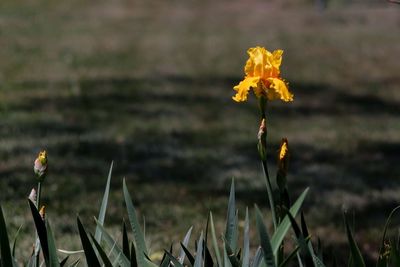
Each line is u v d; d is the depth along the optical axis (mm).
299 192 10672
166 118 15586
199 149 12820
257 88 3588
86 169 10805
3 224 3375
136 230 3730
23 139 12445
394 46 29250
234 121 15828
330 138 14664
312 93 20516
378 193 10711
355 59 26484
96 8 37250
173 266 3984
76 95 17594
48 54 24312
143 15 36125
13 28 30125
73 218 8367
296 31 32594
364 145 14172
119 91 18578
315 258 3598
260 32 32125
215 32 31875
